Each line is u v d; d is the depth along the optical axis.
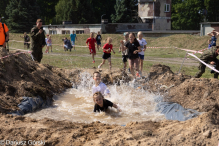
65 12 51.28
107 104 5.78
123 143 3.66
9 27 46.28
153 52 22.95
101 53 21.47
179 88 7.10
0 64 6.56
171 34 28.95
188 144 3.52
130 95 7.32
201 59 8.38
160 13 40.91
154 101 6.70
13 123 4.52
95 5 59.72
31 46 9.45
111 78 9.09
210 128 3.76
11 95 5.92
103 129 4.44
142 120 5.28
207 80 6.85
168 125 4.46
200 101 6.08
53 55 19.00
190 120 4.27
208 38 23.59
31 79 7.11
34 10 47.75
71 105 6.43
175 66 13.33
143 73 10.45
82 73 9.50
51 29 39.78
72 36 26.98
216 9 56.59
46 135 4.00
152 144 3.58
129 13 47.06
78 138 3.95
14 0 46.47
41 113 5.66
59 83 8.27
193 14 60.97
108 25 35.41
